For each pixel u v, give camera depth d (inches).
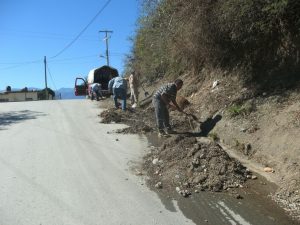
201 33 493.4
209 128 424.8
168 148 349.7
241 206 255.1
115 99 633.0
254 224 231.5
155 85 732.7
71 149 397.1
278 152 316.2
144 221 237.0
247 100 412.8
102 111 664.4
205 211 249.4
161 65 717.3
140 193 279.1
